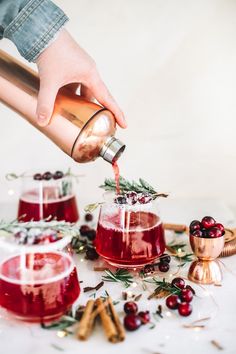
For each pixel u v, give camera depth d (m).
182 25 0.80
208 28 0.80
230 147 0.85
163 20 0.80
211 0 0.79
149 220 0.57
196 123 0.84
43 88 0.55
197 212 0.80
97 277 0.58
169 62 0.82
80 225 0.74
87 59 0.57
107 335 0.45
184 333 0.46
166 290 0.53
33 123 0.59
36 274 0.47
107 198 0.58
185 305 0.49
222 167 0.86
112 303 0.50
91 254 0.62
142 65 0.82
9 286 0.47
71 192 0.72
